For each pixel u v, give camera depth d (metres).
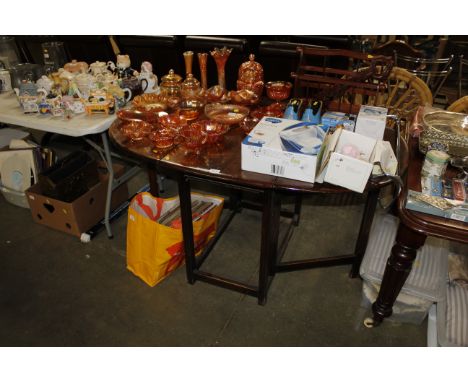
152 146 1.51
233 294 1.81
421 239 1.27
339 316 1.70
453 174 1.31
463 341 1.44
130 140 1.57
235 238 2.16
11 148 2.36
